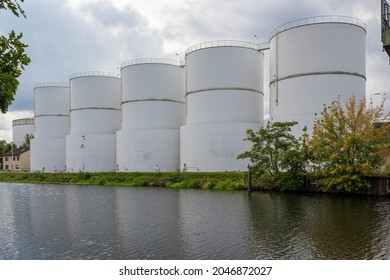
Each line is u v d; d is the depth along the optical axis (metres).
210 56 44.19
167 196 30.45
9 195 34.66
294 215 19.62
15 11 4.76
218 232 16.05
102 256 12.88
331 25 36.59
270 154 31.31
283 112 38.66
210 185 36.06
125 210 23.22
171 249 13.48
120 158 53.03
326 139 28.64
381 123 30.25
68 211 23.55
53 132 69.31
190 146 45.06
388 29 27.78
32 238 15.85
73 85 61.38
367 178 27.48
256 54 46.12
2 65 4.79
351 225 16.69
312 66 36.88
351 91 36.75
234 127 42.88
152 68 51.69
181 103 54.09
